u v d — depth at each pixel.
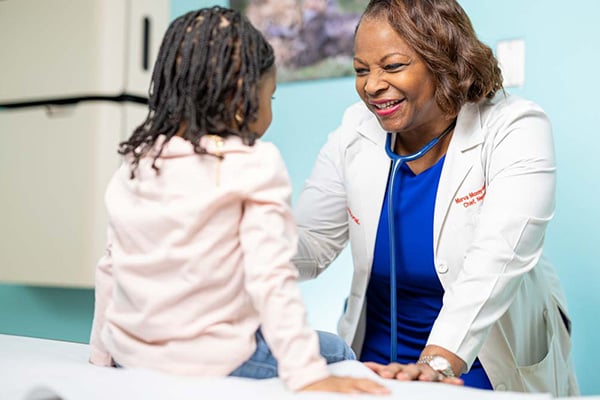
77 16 2.15
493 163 1.31
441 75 1.27
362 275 1.50
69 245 2.16
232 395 0.81
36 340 1.25
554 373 1.51
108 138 2.14
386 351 1.51
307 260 1.55
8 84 2.27
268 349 0.97
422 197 1.42
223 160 0.92
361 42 1.28
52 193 2.19
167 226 0.91
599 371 1.91
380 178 1.46
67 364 0.97
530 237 1.23
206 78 0.97
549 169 1.28
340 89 2.23
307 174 2.29
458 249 1.37
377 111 1.30
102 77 2.12
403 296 1.48
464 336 1.16
